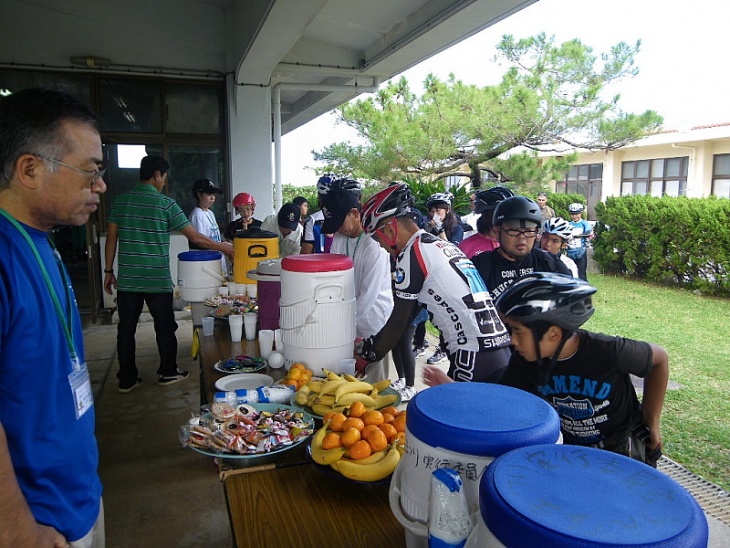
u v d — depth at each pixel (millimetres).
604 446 1302
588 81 9070
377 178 10523
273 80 7387
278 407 1530
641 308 6812
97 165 1029
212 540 2215
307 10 4145
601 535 544
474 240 2939
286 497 1149
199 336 2500
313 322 1751
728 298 7500
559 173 9648
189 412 3486
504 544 585
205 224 4973
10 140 947
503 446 783
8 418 926
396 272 1740
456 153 10039
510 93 9289
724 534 2107
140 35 6055
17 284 913
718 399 3672
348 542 1003
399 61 6238
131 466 2807
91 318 5965
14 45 5715
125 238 3652
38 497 966
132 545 2178
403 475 912
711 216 7664
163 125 6297
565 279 1144
